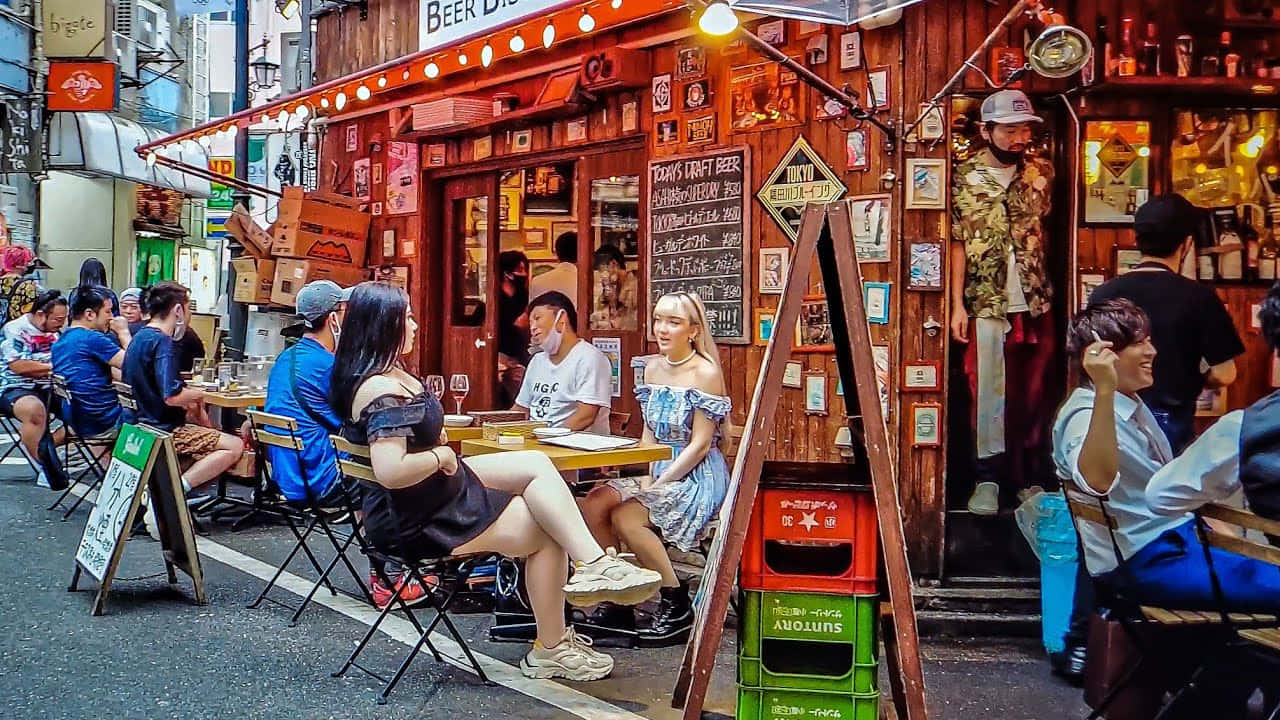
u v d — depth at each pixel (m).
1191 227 5.47
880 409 3.56
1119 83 5.61
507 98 8.34
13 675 4.95
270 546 7.73
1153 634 4.24
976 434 6.13
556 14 5.74
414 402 4.68
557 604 5.00
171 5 24.98
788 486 3.71
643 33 7.02
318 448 6.28
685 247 6.89
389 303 4.77
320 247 9.79
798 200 6.29
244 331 12.25
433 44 8.32
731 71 6.61
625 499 5.59
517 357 8.86
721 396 5.54
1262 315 4.07
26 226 19.30
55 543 7.71
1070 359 5.79
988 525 6.09
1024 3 5.14
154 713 4.51
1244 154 6.02
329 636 5.62
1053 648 5.17
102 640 5.50
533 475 4.85
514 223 8.77
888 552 3.53
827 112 6.13
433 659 5.28
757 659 3.73
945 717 4.60
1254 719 4.09
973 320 6.10
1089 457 4.22
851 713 3.71
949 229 5.95
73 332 8.97
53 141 18.48
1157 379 5.33
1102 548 4.33
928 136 5.88
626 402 7.64
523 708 4.62
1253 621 3.95
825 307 6.20
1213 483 3.90
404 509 4.71
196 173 10.19
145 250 24.53
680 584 5.67
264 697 4.71
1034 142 6.05
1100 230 5.98
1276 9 5.85
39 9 17.44
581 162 8.01
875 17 5.54
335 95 7.98
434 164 9.31
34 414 10.00
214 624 5.81
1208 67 5.85
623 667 5.23
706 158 6.73
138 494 6.02
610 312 7.82
